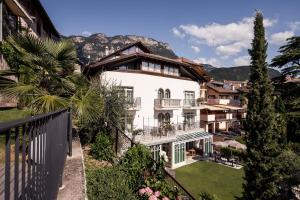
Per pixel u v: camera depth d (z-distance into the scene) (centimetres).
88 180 754
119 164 940
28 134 218
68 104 853
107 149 1043
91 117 1022
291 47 2661
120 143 1298
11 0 1323
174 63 3078
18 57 957
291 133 2605
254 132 1953
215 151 3197
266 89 1991
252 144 1953
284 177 1883
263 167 1827
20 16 1617
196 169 2519
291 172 1931
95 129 1231
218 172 2441
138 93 2650
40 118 244
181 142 2658
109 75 2459
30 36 929
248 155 1970
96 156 1023
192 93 3412
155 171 877
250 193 1827
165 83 2948
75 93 1041
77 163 688
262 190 1833
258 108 1980
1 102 1153
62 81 997
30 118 201
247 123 2008
